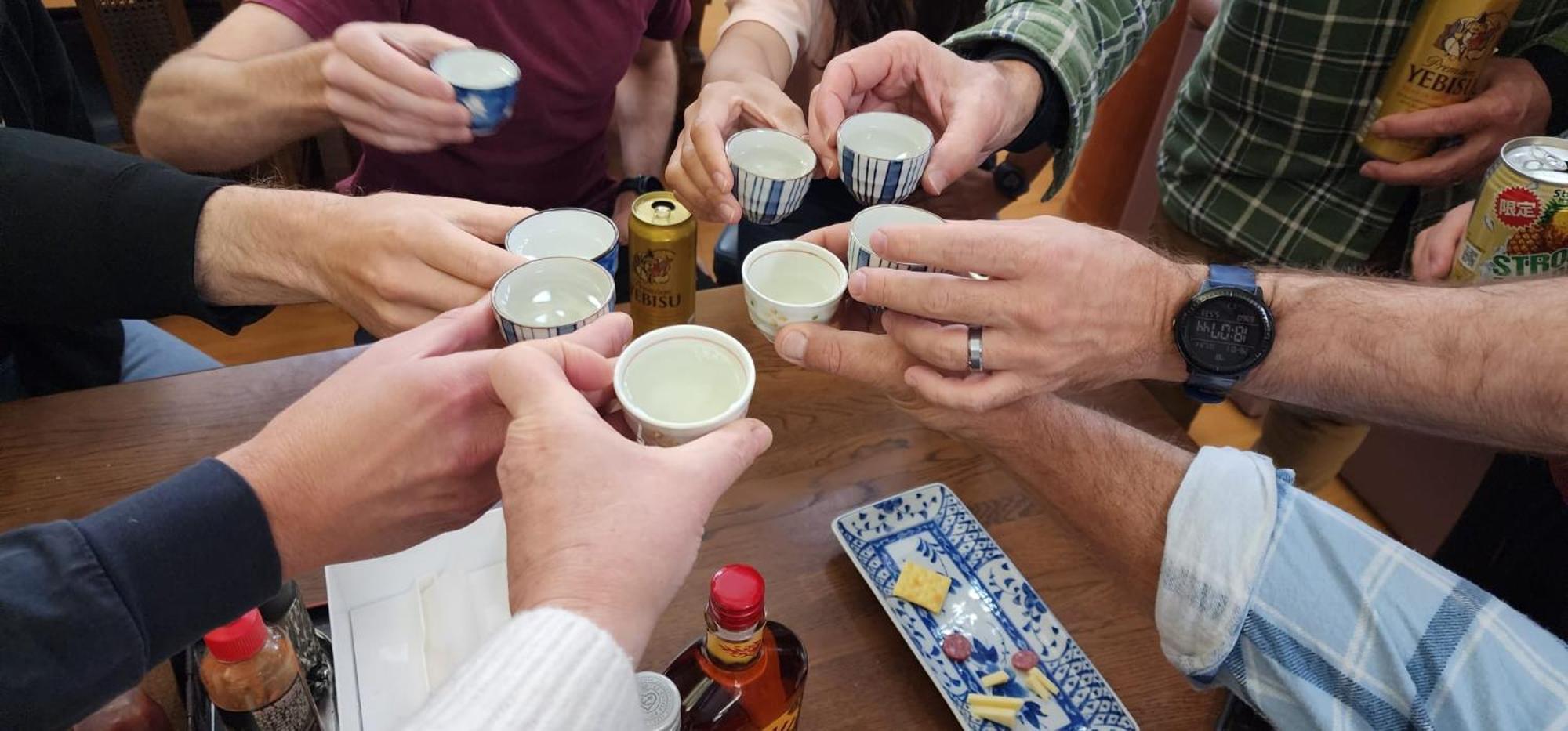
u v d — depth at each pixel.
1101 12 0.83
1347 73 0.89
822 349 0.58
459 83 0.72
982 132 0.72
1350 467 1.37
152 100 0.82
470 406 0.49
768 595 0.62
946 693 0.58
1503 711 0.43
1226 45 0.97
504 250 0.62
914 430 0.74
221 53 0.81
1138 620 0.63
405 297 0.60
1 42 0.78
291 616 0.52
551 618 0.38
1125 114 1.65
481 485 0.52
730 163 0.70
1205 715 0.59
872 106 0.79
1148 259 0.56
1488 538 0.74
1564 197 0.63
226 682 0.48
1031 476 0.58
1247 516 0.49
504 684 0.37
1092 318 0.54
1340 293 0.56
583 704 0.37
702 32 2.25
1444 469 1.21
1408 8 0.84
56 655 0.42
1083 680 0.60
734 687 0.51
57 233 0.63
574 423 0.43
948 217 1.18
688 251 0.74
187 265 0.64
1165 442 0.58
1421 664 0.44
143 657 0.44
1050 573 0.66
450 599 0.56
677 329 0.53
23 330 0.79
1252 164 1.00
